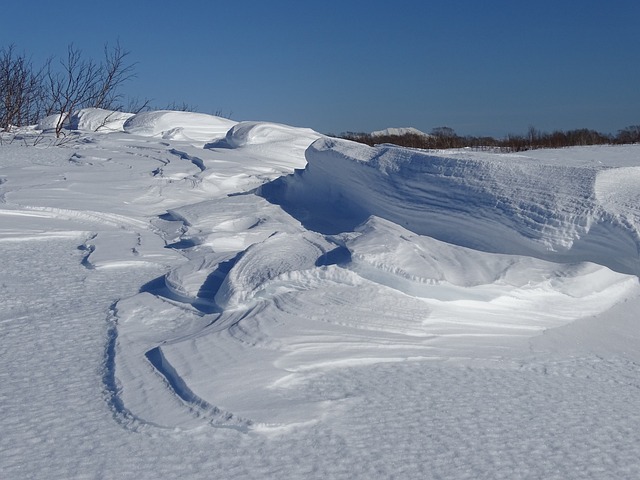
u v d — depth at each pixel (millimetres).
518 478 3396
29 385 4441
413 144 33500
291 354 4734
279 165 15281
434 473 3410
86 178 12727
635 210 6715
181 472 3363
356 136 33469
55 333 5473
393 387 4434
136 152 16219
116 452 3553
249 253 6586
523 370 4883
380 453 3586
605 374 4898
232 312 5648
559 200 7156
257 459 3496
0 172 13195
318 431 3797
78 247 8820
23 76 24078
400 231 6848
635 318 5867
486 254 6441
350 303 5512
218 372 4414
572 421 4082
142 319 5727
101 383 4469
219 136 20625
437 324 5391
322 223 10109
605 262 6645
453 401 4273
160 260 7973
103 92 23938
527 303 5762
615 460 3621
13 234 9102
